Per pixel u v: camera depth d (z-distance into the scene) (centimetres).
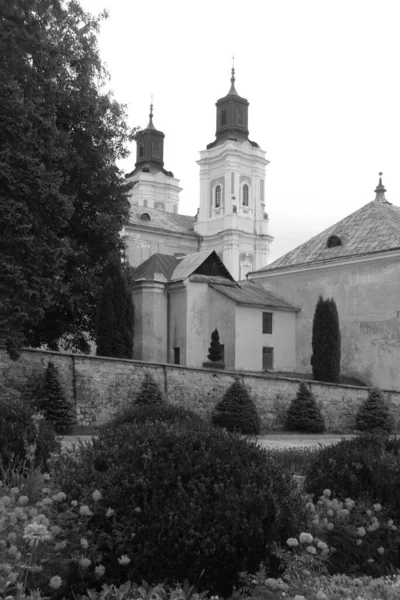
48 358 2045
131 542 495
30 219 2028
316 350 3083
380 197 4244
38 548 466
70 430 1939
